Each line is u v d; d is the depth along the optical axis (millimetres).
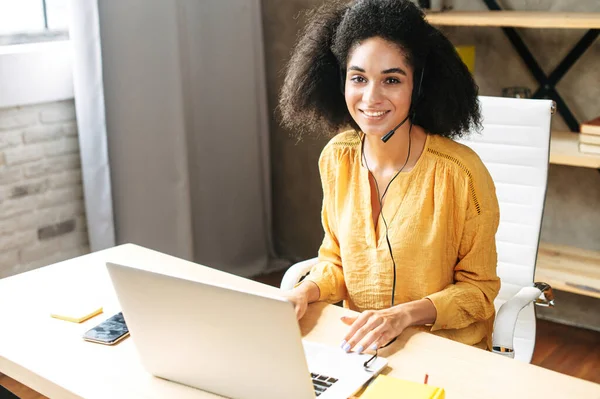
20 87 2807
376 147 1721
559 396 1308
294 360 1210
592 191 2990
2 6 2916
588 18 2594
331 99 1841
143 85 3068
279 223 3850
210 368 1308
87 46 2879
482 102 2049
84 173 2984
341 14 1776
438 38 1669
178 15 3170
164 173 3201
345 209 1791
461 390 1331
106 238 3076
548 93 2971
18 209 2922
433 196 1687
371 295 1745
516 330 1997
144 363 1392
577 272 2768
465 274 1708
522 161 2016
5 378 2777
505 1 2965
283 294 1682
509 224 2045
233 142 3523
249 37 3473
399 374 1388
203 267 1878
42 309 1679
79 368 1436
